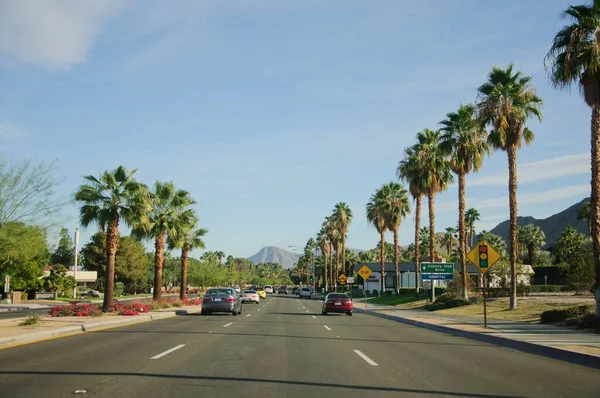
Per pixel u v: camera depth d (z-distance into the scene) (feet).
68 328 65.46
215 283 322.96
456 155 129.80
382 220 227.20
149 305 123.24
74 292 227.20
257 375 35.70
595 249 71.20
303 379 34.55
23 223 85.10
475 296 142.61
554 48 74.64
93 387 30.53
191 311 124.16
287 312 128.06
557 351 48.39
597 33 69.36
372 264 288.30
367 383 33.53
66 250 311.47
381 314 122.93
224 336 62.69
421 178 153.28
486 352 51.72
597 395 30.63
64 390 29.55
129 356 43.83
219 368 38.34
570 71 71.77
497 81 110.52
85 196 101.19
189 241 170.91
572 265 155.33
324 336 65.82
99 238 293.02
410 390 31.48
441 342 61.16
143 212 104.94
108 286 101.09
